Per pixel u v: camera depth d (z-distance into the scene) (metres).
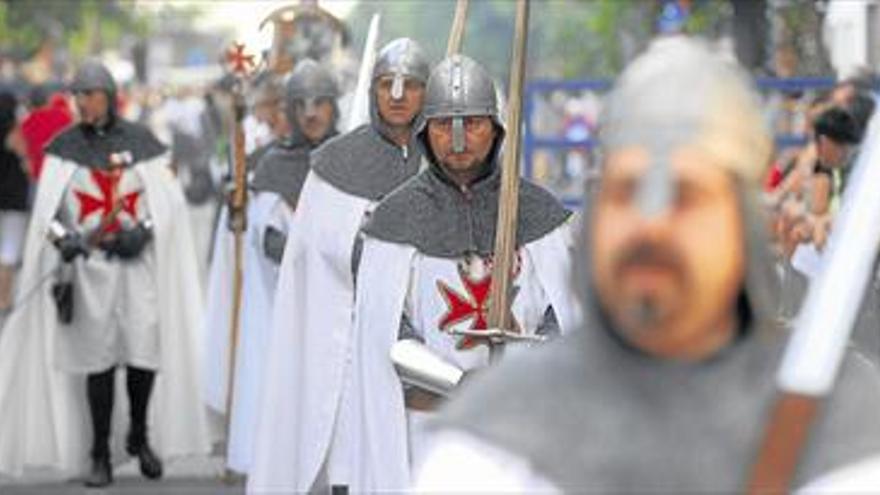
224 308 28.00
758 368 6.18
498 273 15.04
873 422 6.21
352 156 19.53
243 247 27.42
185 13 92.12
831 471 6.15
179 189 26.91
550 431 6.15
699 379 6.15
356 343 16.66
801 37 38.28
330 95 25.08
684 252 6.00
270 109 28.91
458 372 13.01
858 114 25.75
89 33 80.12
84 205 26.31
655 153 6.03
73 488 26.97
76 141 26.44
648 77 6.13
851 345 6.67
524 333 16.17
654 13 43.81
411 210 16.45
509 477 6.12
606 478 6.10
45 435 27.19
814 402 6.08
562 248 16.34
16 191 45.69
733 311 6.17
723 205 6.04
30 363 27.03
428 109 16.27
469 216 16.41
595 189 6.17
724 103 6.09
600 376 6.18
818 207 23.23
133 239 26.42
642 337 6.10
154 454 27.83
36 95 44.75
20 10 71.62
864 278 6.29
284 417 20.16
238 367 26.84
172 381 27.58
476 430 6.17
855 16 36.22
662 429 6.12
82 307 26.39
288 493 20.12
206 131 50.62
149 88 67.44
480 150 16.27
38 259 26.55
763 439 6.09
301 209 19.81
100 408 26.78
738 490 6.08
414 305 16.47
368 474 16.84
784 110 35.88
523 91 15.23
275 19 28.55
